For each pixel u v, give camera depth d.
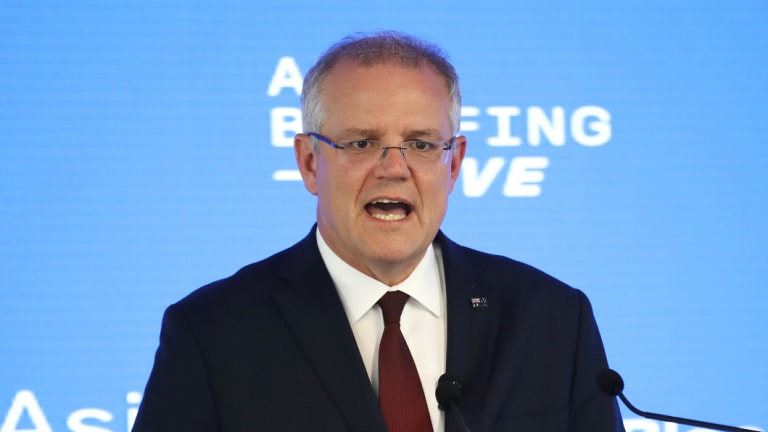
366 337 7.61
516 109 12.09
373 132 7.20
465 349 7.54
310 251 7.88
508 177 12.02
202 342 7.41
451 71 7.56
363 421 7.14
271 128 11.84
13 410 11.30
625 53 12.26
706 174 12.23
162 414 7.25
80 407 11.40
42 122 11.56
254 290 7.70
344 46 7.45
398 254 7.28
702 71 12.32
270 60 11.88
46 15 11.63
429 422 7.27
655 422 11.98
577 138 12.14
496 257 8.27
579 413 7.65
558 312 7.87
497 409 7.34
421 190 7.29
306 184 7.86
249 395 7.26
